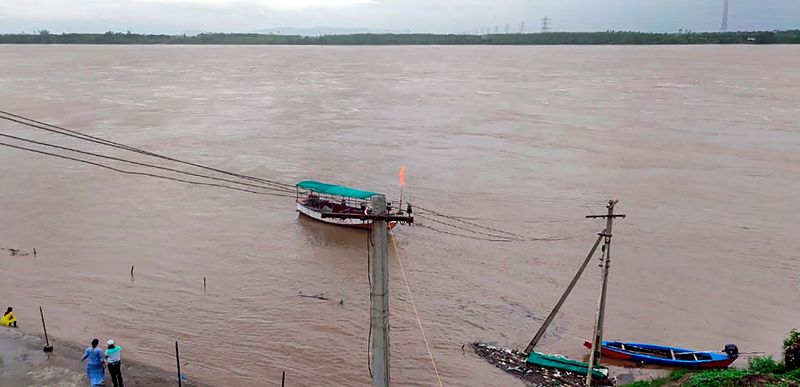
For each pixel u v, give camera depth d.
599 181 47.00
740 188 44.75
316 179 47.88
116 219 38.56
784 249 33.88
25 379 15.23
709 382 18.45
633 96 92.56
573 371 22.58
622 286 29.86
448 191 44.75
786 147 56.56
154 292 28.55
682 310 27.52
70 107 80.06
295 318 26.44
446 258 33.06
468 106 85.00
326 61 191.88
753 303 28.08
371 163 52.72
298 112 80.50
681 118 72.00
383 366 12.37
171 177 47.88
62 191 43.91
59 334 23.95
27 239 34.69
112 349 14.96
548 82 116.31
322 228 38.25
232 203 42.41
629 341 25.00
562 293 29.17
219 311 26.91
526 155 55.25
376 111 81.19
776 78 117.06
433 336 25.25
